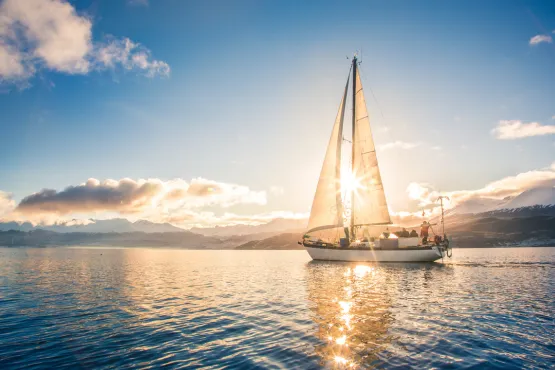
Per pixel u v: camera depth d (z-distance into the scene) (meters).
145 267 52.94
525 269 40.62
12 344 11.98
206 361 10.02
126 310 17.81
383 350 10.68
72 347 11.59
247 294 22.92
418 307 17.50
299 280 30.53
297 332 12.91
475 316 15.40
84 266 55.28
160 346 11.57
